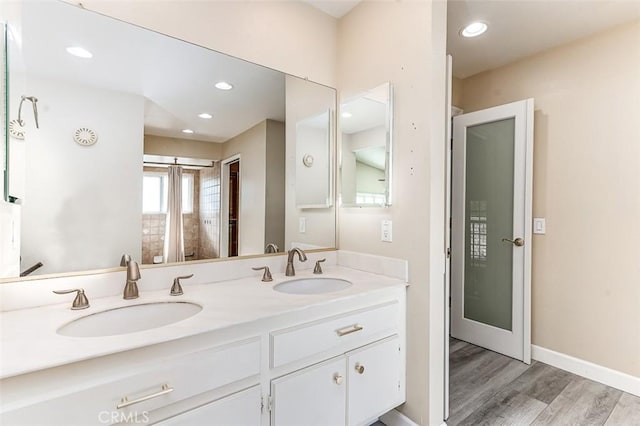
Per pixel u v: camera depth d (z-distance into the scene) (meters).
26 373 0.71
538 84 2.39
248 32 1.66
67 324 0.99
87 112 1.27
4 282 1.07
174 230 1.48
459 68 2.67
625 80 1.97
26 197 1.13
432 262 1.49
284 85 1.80
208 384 0.95
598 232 2.09
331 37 2.01
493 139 2.57
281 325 1.13
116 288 1.29
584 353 2.15
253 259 1.70
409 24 1.58
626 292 1.98
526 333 2.34
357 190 1.88
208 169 1.59
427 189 1.49
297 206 1.88
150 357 0.87
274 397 1.10
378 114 1.73
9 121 1.09
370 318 1.39
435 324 1.51
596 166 2.09
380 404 1.45
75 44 1.23
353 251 1.91
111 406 0.81
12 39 1.10
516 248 2.41
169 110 1.46
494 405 1.81
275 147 1.80
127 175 1.36
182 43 1.46
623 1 1.76
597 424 1.66
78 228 1.24
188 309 1.23
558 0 1.77
